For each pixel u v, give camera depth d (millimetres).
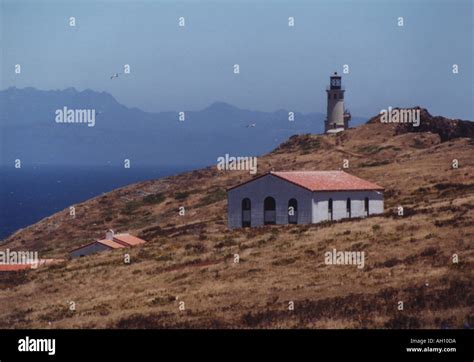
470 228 87312
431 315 60750
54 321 72500
